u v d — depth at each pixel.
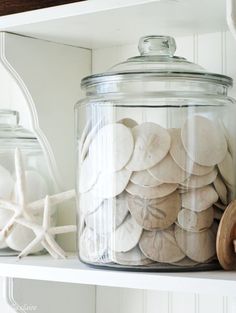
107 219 0.75
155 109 0.76
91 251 0.77
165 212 0.73
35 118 0.92
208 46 0.89
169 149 0.74
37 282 0.94
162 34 0.90
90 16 0.80
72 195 0.91
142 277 0.72
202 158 0.75
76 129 0.84
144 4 0.74
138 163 0.74
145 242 0.73
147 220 0.73
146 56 0.80
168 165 0.73
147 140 0.74
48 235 0.88
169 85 0.76
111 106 0.78
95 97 0.80
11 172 0.93
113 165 0.75
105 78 0.78
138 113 0.77
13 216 0.89
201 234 0.74
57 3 0.81
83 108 0.82
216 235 0.75
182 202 0.74
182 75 0.76
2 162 0.94
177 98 0.76
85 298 0.99
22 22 0.84
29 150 0.96
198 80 0.77
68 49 0.97
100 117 0.78
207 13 0.78
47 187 0.95
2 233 0.89
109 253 0.75
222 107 0.78
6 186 0.91
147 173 0.74
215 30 0.87
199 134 0.75
